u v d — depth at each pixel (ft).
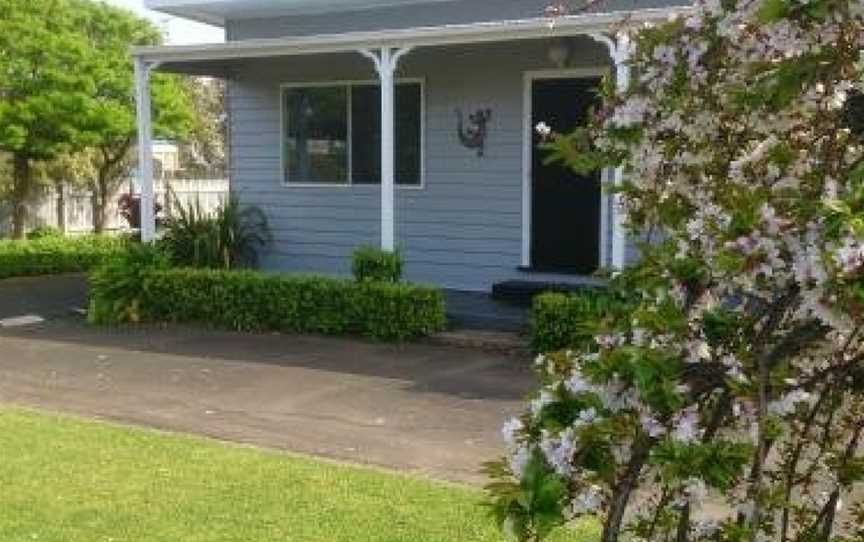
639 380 6.39
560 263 38.34
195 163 120.88
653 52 8.32
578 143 8.92
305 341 33.50
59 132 60.64
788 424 7.86
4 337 35.81
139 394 26.53
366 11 41.39
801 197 6.95
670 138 8.47
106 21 69.51
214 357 31.22
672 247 7.69
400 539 15.70
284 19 43.52
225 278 36.35
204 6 42.52
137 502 17.53
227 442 21.68
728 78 8.01
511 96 38.58
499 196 39.34
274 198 44.86
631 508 8.21
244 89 45.06
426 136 40.68
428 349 31.91
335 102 42.75
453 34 32.96
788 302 6.59
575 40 35.76
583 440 6.51
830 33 6.95
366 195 42.45
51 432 22.40
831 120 7.59
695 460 6.26
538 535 6.32
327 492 18.02
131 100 66.85
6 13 59.00
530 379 27.48
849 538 8.84
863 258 5.62
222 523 16.47
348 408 24.64
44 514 16.93
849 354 7.36
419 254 41.50
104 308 38.01
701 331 6.89
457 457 20.42
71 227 73.46
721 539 8.05
